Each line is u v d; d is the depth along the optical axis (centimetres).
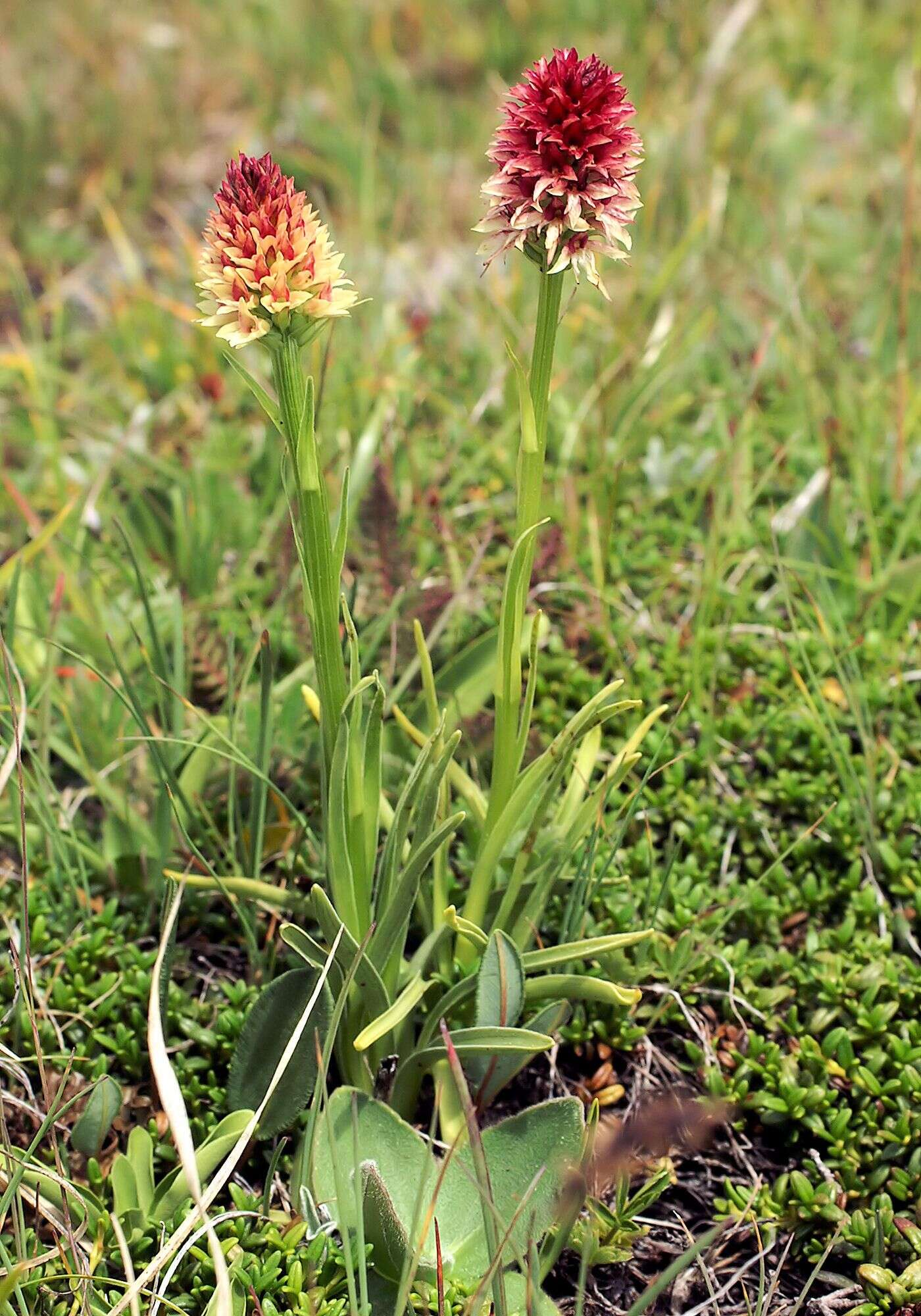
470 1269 39
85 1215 39
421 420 62
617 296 67
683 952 43
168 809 44
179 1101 38
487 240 37
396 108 92
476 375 64
